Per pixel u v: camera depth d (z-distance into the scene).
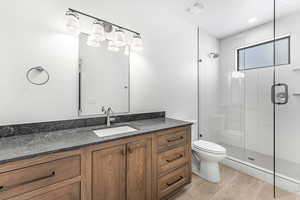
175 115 2.23
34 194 0.77
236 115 2.53
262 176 1.91
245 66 2.44
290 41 1.96
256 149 2.30
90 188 0.96
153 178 1.32
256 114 2.31
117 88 1.64
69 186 0.88
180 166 1.57
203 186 1.79
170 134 1.46
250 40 2.39
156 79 1.99
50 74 1.23
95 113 1.49
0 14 1.03
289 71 1.98
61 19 1.27
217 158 1.80
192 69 2.44
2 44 1.04
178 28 2.20
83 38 1.40
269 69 2.17
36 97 1.18
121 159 1.11
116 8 1.57
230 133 2.59
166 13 1.99
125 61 1.70
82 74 1.40
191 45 2.40
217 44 2.78
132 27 1.70
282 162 2.01
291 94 1.97
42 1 1.18
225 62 2.70
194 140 2.46
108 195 1.05
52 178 0.82
